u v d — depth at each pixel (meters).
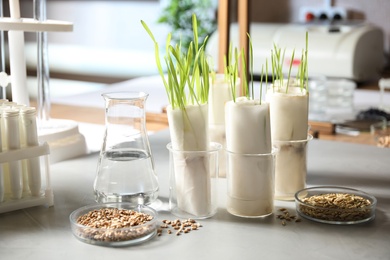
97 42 4.59
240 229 1.26
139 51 4.45
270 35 3.36
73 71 4.67
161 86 3.19
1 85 1.66
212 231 1.24
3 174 1.34
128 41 4.48
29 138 1.35
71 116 2.44
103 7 4.51
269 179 1.31
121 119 1.33
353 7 3.67
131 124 1.33
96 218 1.25
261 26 3.48
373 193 1.49
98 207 1.30
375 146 1.96
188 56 1.28
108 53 4.56
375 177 1.62
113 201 1.33
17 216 1.33
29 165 1.36
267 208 1.32
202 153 1.28
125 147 1.33
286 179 1.43
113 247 1.17
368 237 1.22
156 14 4.34
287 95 1.40
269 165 1.31
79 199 1.44
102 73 4.58
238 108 1.28
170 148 1.31
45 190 1.39
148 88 3.13
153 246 1.17
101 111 2.55
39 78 1.81
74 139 1.80
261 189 1.31
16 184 1.35
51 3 4.69
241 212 1.32
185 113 1.28
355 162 1.77
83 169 1.68
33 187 1.37
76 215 1.26
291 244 1.18
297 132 1.41
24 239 1.21
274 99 1.41
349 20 3.67
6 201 1.35
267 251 1.15
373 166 1.73
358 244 1.18
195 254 1.14
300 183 1.44
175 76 1.26
